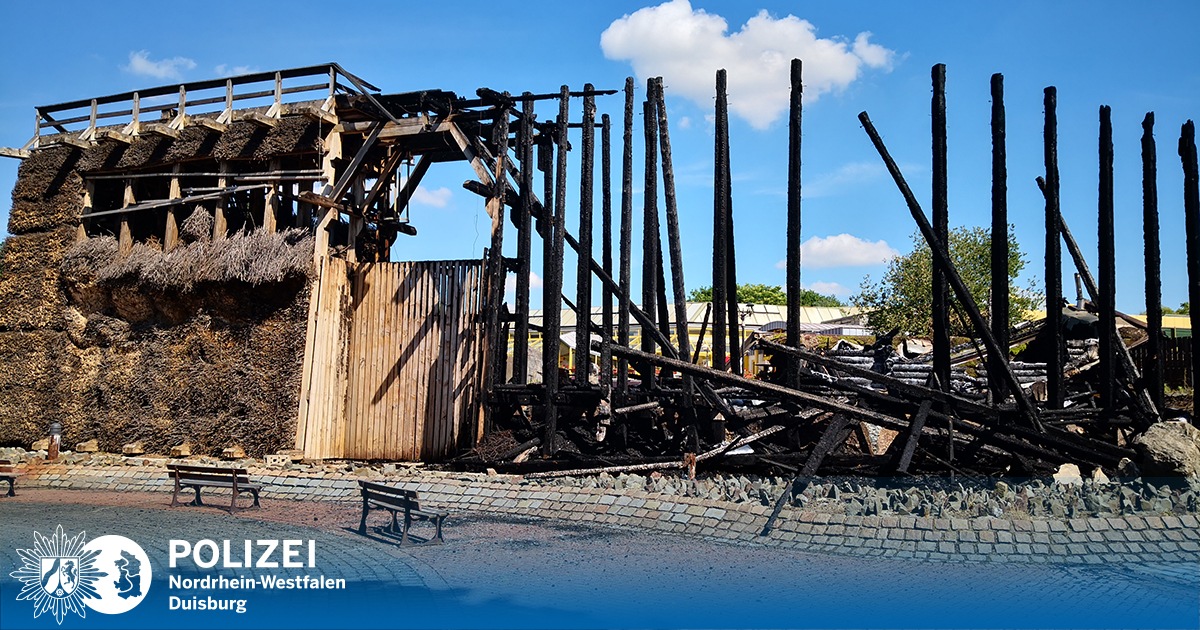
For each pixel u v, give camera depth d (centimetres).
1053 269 1708
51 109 2358
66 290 2244
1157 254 1784
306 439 1905
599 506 1339
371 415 1944
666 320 1970
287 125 2020
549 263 1961
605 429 1784
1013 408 1523
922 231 1662
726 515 1240
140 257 2103
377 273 1984
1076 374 1980
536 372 2673
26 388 2248
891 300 4347
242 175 2052
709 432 1702
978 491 1291
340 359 1975
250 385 1967
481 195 1912
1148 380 1805
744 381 1509
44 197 2303
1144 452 1345
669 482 1430
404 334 1939
